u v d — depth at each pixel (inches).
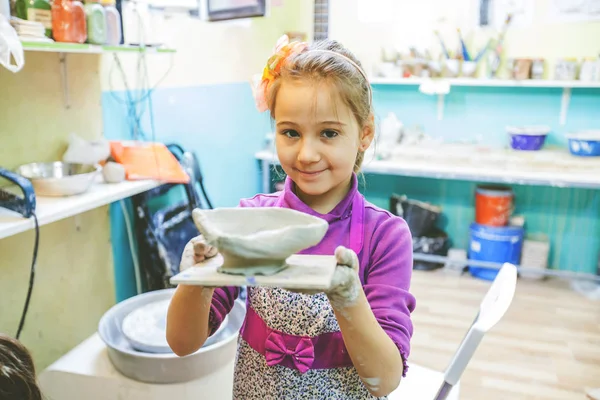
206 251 28.9
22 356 32.3
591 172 118.4
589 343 103.3
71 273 79.0
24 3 58.0
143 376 50.6
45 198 65.0
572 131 138.9
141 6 77.2
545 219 142.3
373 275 33.3
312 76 29.3
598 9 129.5
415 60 141.3
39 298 73.5
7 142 66.0
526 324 110.7
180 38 101.2
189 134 108.3
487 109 143.4
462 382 89.6
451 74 138.9
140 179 78.0
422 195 151.3
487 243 134.0
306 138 29.9
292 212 27.1
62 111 74.3
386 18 145.9
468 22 139.7
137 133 91.4
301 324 34.1
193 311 32.1
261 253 24.2
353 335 27.3
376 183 154.0
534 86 137.9
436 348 100.3
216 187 121.9
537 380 90.4
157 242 87.3
